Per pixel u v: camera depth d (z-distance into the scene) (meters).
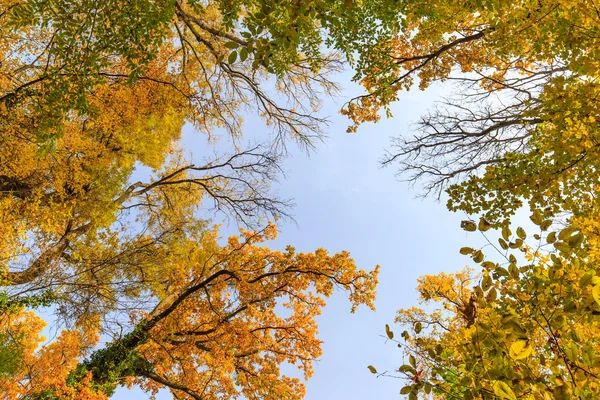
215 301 11.03
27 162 7.98
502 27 5.41
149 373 10.49
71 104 5.12
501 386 2.37
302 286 10.60
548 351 3.27
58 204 9.10
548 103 4.32
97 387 9.34
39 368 8.65
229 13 4.33
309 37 7.06
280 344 10.95
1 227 8.13
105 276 10.15
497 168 5.07
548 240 2.87
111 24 4.88
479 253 3.16
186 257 12.87
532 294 2.92
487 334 2.74
